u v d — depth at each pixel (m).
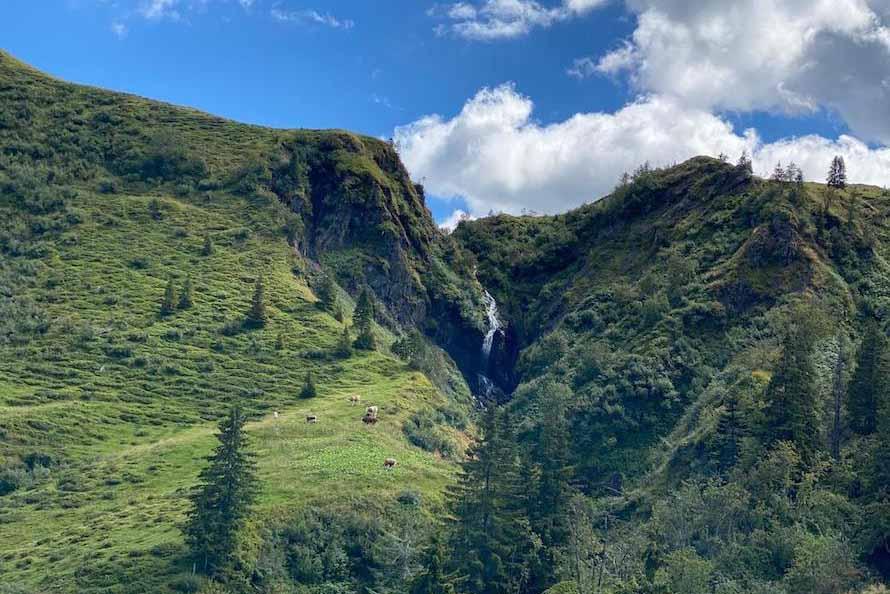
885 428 90.75
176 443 114.19
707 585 76.50
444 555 79.12
